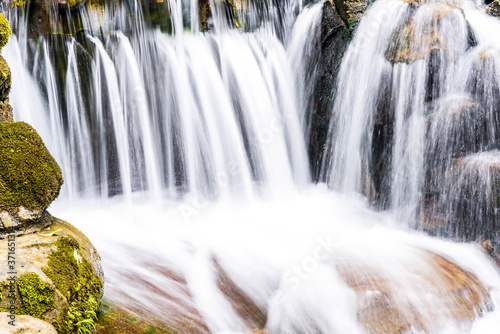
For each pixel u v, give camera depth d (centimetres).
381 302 416
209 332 372
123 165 644
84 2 585
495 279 494
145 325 356
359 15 687
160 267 466
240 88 717
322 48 709
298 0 756
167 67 657
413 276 459
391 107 608
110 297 380
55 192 333
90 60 602
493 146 555
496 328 423
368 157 643
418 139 576
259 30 737
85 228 553
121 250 496
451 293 440
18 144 324
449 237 549
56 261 299
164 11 644
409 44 593
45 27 566
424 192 576
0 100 361
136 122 646
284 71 756
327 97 712
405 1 623
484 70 553
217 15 696
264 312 412
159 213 625
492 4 671
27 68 562
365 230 586
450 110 550
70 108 600
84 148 618
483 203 517
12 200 305
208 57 689
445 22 586
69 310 289
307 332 395
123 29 621
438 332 405
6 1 536
